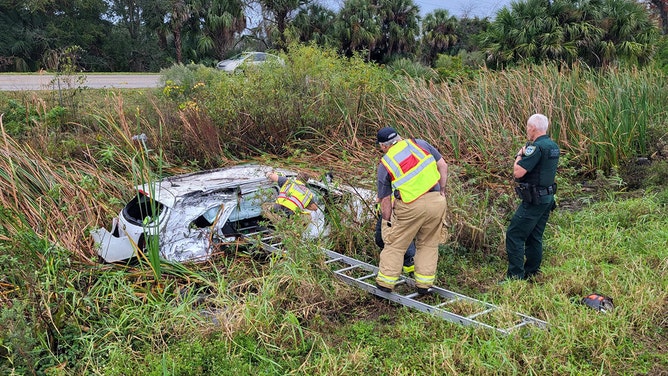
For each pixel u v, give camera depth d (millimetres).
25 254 5344
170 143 10078
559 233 6797
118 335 4691
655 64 15688
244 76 11891
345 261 5953
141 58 43031
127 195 7668
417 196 4941
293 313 4891
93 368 4285
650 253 5992
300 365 4250
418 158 5004
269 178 6402
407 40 35531
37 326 4520
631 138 9836
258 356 4281
